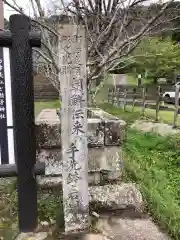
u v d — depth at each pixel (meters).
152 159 5.14
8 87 1.60
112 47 3.82
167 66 16.16
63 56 2.58
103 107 11.99
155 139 6.27
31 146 1.59
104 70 3.93
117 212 3.15
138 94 12.06
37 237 2.64
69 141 2.66
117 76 15.73
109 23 3.68
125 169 4.19
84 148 2.68
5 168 1.60
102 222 2.94
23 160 1.59
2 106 1.60
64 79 2.60
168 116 10.41
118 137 3.62
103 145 3.58
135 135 6.58
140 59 13.66
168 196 3.51
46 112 5.00
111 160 3.64
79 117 2.64
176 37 13.09
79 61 2.59
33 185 1.64
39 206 3.12
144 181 3.86
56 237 2.65
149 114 10.84
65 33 2.55
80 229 2.72
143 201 3.30
